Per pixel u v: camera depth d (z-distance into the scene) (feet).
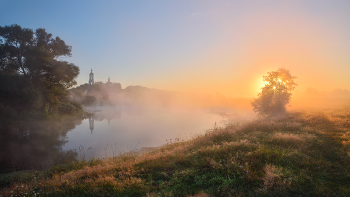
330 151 23.00
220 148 27.04
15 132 76.07
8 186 24.40
